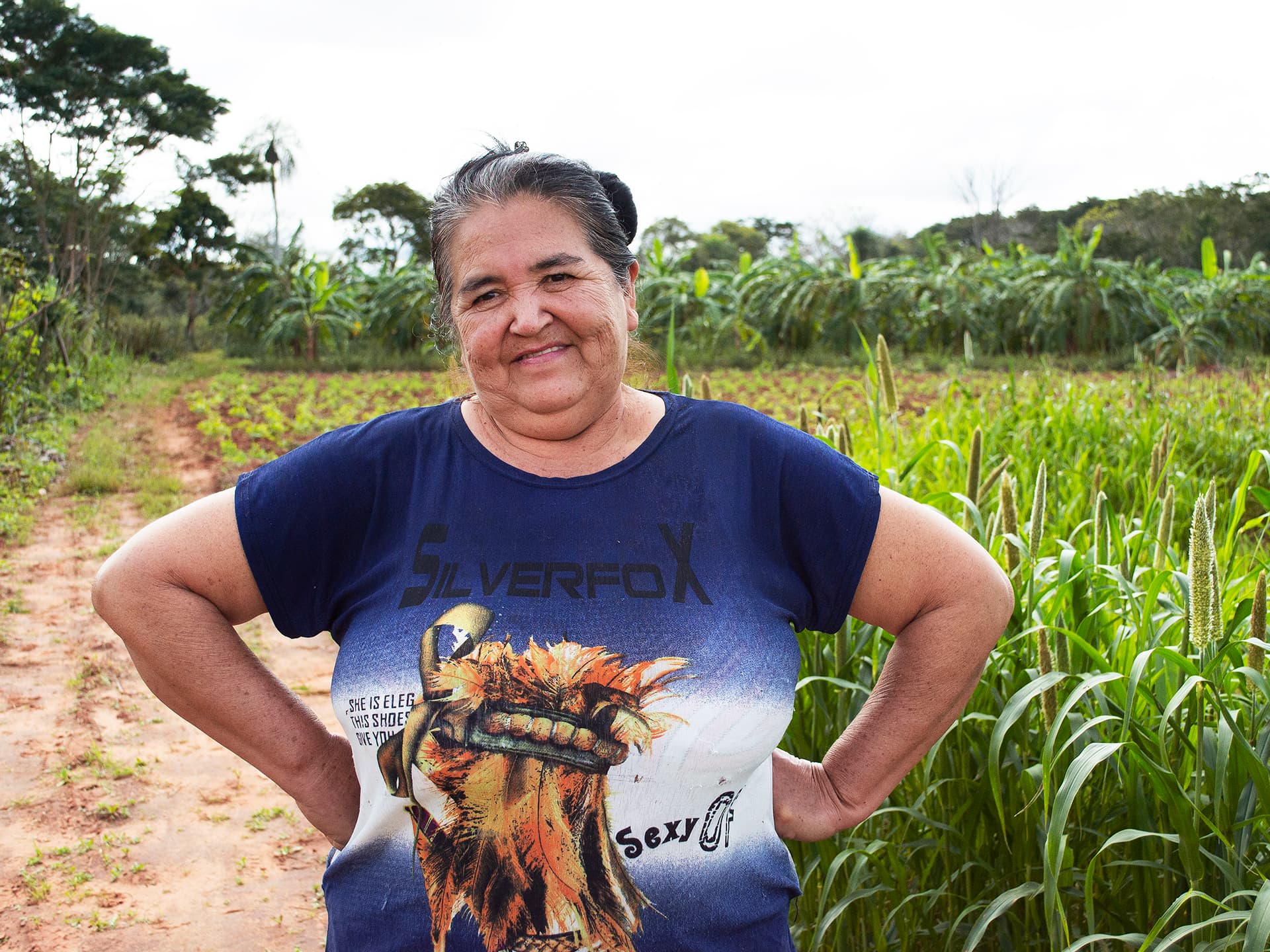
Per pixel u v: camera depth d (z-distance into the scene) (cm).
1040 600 220
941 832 235
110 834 355
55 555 692
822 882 240
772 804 142
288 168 3878
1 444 1051
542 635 121
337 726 437
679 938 121
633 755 119
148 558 132
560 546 125
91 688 476
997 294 2356
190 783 394
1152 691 210
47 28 3177
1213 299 2117
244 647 141
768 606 128
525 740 120
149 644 132
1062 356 2222
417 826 124
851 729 150
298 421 1288
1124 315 2217
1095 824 219
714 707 120
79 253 2383
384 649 124
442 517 128
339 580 136
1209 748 194
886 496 134
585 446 133
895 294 2338
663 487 128
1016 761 216
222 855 346
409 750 122
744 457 132
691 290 2472
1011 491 218
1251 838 193
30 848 345
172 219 3562
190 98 3475
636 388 154
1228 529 279
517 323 123
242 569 134
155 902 318
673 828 121
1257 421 750
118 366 1991
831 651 235
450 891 121
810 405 1326
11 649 521
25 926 303
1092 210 5116
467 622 122
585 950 119
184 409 1561
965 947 194
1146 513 312
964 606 134
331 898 133
